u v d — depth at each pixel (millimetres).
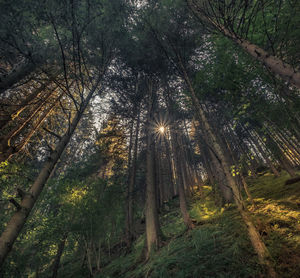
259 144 15539
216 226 5902
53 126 6168
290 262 3127
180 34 6910
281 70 3236
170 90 9953
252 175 16938
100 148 12023
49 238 8680
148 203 8242
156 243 6848
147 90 10992
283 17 3861
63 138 4480
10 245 2762
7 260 7418
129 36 6609
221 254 4117
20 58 5176
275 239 3939
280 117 6262
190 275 3742
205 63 7371
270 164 14633
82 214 9070
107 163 15906
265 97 6266
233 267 3549
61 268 11164
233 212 6746
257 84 6066
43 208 9867
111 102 10188
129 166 12594
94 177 13109
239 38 4008
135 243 9836
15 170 6480
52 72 3922
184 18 6344
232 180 3965
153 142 10180
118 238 12836
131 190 11695
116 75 9344
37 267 9148
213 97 7965
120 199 10992
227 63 6258
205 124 4973
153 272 4656
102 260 10133
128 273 6211
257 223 4828
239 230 4957
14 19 3016
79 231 8812
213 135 4719
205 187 16328
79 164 15289
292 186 8391
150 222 7594
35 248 9133
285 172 14039
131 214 11078
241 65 6000
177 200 17047
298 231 3930
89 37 4652
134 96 10727
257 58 3723
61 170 15531
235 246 4129
